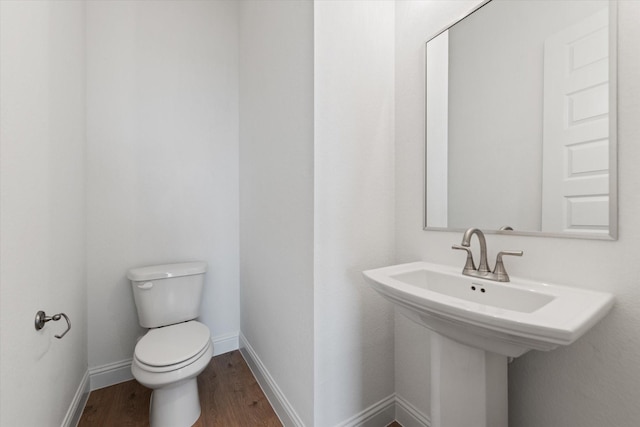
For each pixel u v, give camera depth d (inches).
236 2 83.4
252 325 73.4
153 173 72.1
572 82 33.3
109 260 67.1
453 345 34.9
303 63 47.3
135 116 69.8
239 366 74.4
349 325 49.1
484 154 42.1
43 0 40.6
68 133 51.6
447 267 45.1
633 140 29.0
